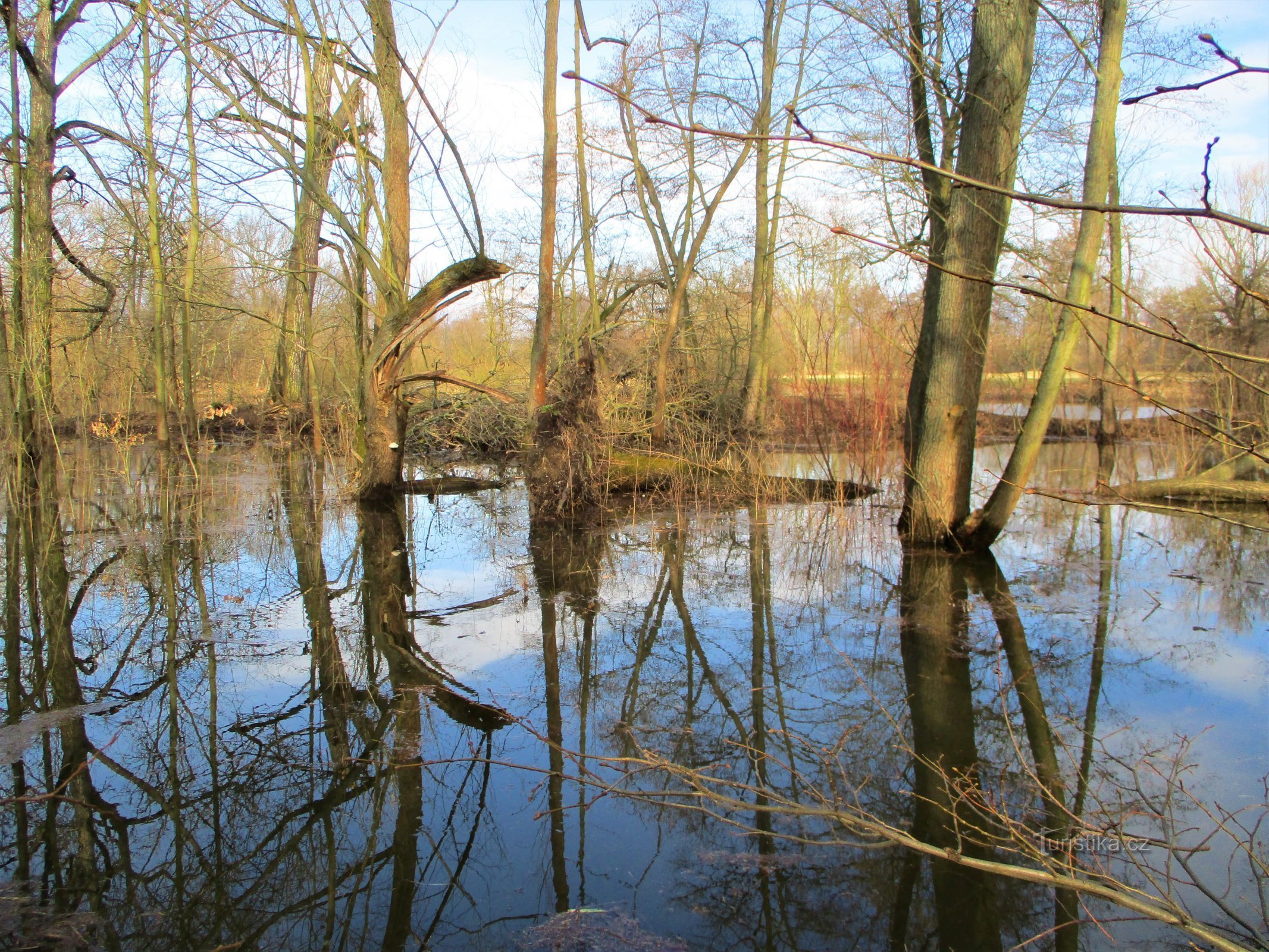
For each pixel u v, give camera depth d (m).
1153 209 1.50
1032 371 21.97
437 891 3.20
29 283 12.25
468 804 3.86
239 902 3.15
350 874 3.34
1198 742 4.27
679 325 17.88
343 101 11.09
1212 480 11.38
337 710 4.84
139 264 14.03
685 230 16.69
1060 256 11.47
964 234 7.89
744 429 18.22
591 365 11.28
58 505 11.16
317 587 7.54
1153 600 6.87
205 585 7.54
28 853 3.48
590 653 5.82
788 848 3.50
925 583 7.50
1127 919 2.89
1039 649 5.71
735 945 2.86
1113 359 14.29
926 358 8.86
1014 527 10.37
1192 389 12.81
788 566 8.30
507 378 19.03
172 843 3.54
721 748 4.40
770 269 18.66
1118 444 19.73
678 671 5.48
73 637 6.10
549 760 4.27
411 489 12.88
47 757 4.28
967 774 4.02
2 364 12.01
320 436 16.69
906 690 5.09
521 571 8.23
